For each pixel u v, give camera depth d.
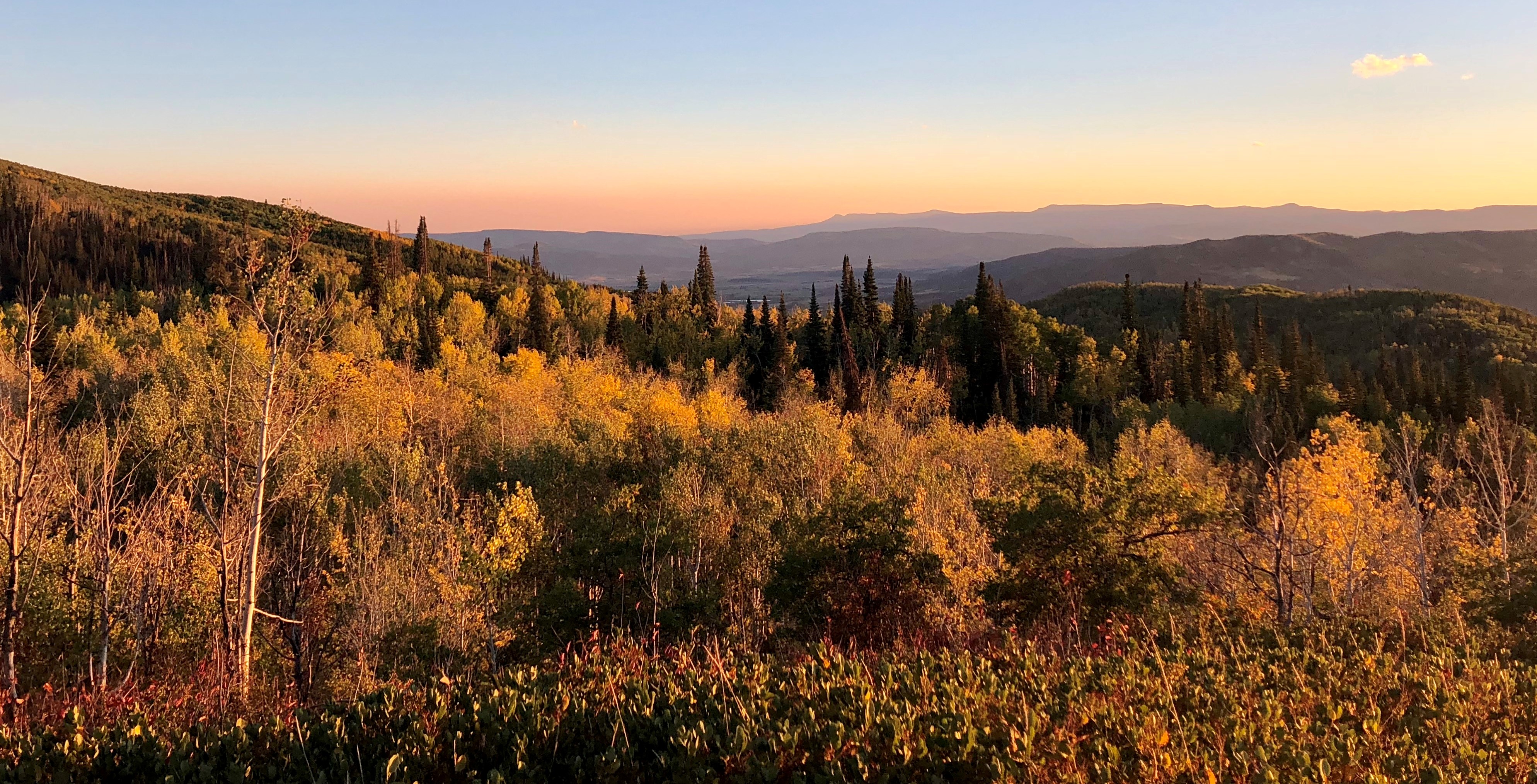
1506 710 7.41
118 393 37.34
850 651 9.80
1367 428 75.44
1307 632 10.45
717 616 25.66
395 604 23.03
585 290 143.75
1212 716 7.00
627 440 51.31
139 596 15.81
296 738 6.66
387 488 33.28
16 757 6.22
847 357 96.19
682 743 6.06
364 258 147.38
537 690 7.41
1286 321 180.62
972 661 8.70
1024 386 106.12
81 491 16.66
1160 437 63.31
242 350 17.31
